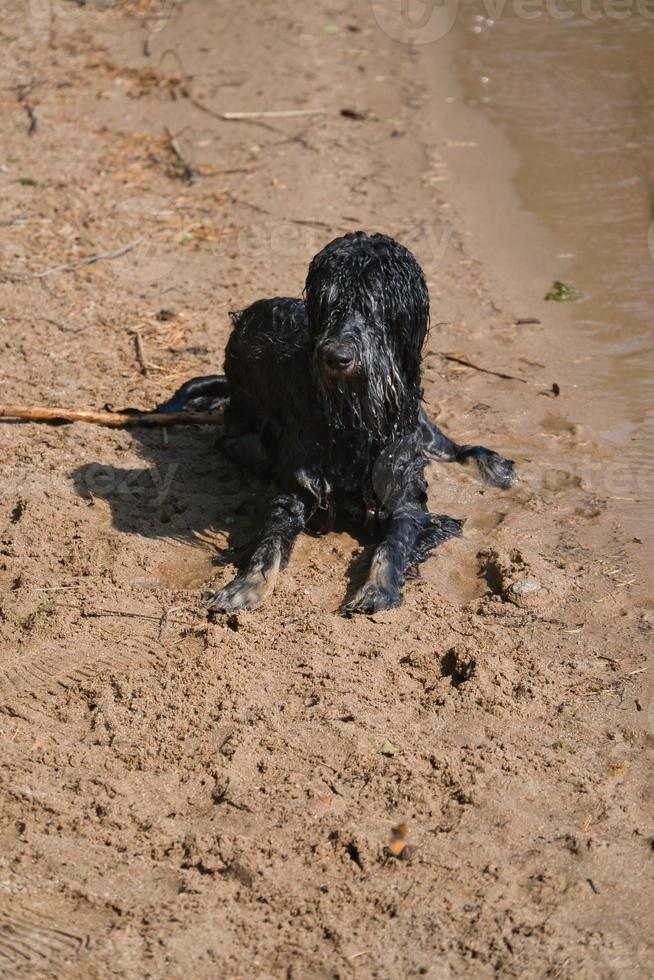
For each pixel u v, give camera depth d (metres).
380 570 6.66
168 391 8.69
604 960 4.46
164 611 6.53
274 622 6.42
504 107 14.38
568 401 8.66
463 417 8.48
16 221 11.45
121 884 4.89
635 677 5.96
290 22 17.80
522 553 6.90
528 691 5.87
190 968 4.50
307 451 7.00
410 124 13.99
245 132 13.77
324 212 11.72
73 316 9.75
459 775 5.37
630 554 6.95
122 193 12.13
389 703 5.84
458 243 11.13
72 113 14.30
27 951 4.58
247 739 5.59
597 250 10.93
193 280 10.38
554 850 4.97
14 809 5.28
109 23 17.88
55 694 5.98
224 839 5.03
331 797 5.27
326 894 4.80
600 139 13.32
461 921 4.66
